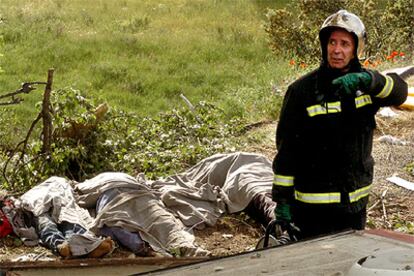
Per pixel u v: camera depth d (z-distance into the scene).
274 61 20.73
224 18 30.28
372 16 21.22
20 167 10.22
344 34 5.22
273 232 5.97
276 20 22.89
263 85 17.38
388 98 5.20
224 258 3.78
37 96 20.83
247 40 27.53
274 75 17.73
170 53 25.98
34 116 18.92
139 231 7.09
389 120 11.59
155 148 11.05
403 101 5.30
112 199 7.41
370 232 3.93
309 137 5.41
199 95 22.38
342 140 5.37
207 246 7.39
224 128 11.95
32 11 29.36
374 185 9.09
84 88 22.14
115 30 28.30
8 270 5.16
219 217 7.87
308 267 3.49
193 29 28.94
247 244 7.46
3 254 7.01
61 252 6.71
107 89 22.41
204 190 7.98
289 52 22.05
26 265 5.18
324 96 5.30
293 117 5.39
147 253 6.98
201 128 11.76
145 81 23.19
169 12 30.94
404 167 9.66
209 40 27.39
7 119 16.17
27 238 7.24
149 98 22.03
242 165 8.36
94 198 7.59
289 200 5.53
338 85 5.04
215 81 23.50
